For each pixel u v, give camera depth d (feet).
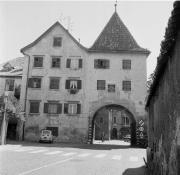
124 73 136.67
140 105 133.08
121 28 149.28
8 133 136.26
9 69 165.58
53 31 143.13
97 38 145.89
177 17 17.69
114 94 134.92
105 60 138.41
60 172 37.91
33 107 136.46
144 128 127.34
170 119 23.22
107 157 66.69
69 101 135.64
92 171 40.52
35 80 139.03
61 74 138.82
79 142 132.16
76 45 140.87
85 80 137.39
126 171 41.98
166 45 21.03
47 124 134.31
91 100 135.44
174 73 20.66
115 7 157.89
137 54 138.31
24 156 59.26
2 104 88.99
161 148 29.55
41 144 107.96
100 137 230.68
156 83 32.24
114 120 308.40
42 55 141.08
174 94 20.99
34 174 35.17
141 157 69.15
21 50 142.10
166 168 25.72
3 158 53.31
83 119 134.00
